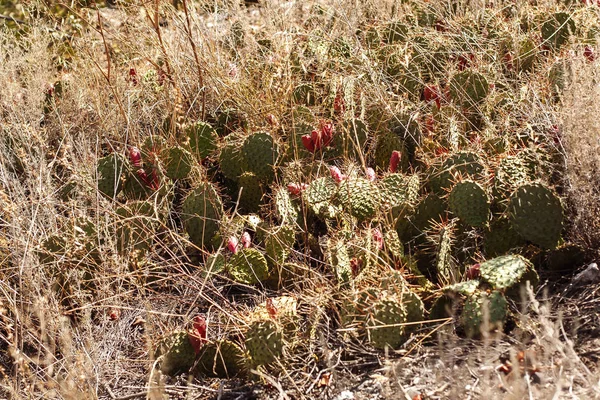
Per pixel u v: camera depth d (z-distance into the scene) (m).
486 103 3.13
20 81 3.61
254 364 2.40
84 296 2.66
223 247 2.79
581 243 2.64
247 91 3.28
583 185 2.62
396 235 2.63
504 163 2.69
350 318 2.48
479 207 2.60
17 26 4.15
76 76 3.52
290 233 2.71
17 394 2.35
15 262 2.67
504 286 2.42
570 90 2.81
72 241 2.71
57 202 2.87
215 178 3.13
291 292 2.67
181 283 2.68
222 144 3.10
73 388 2.36
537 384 2.22
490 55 3.39
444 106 3.11
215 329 2.59
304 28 3.84
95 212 2.85
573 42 3.17
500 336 2.38
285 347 2.42
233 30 3.70
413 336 2.45
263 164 2.91
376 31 3.65
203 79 3.36
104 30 3.62
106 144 3.27
